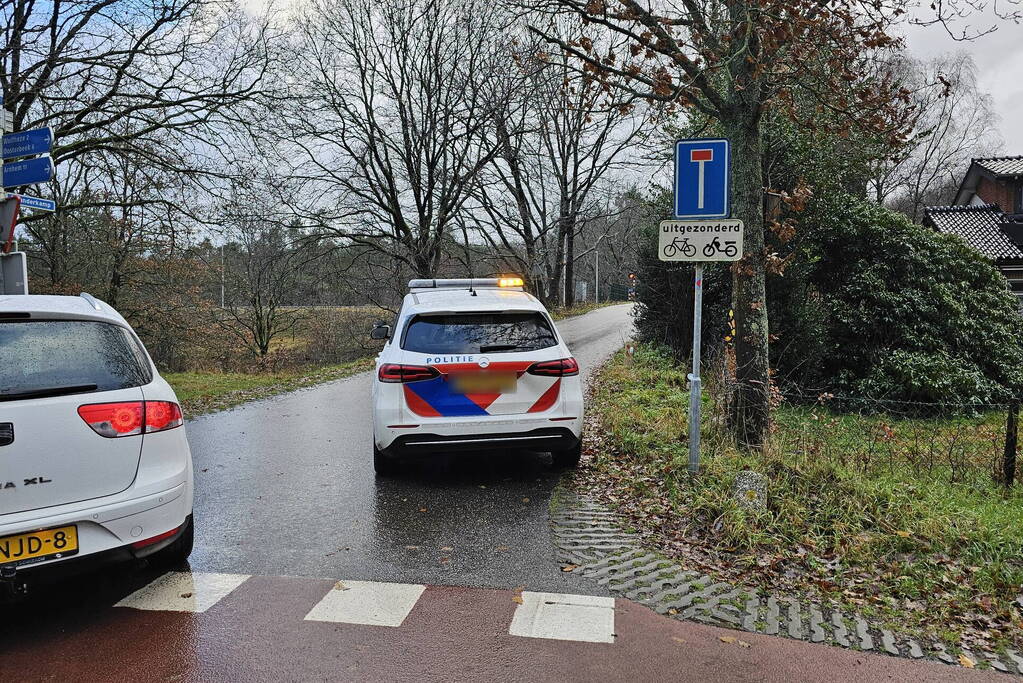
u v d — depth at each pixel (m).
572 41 7.37
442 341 6.08
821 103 7.32
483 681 3.07
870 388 12.89
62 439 3.38
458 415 5.93
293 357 30.00
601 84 7.39
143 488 3.61
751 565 4.44
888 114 7.46
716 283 15.04
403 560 4.48
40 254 18.55
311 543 4.78
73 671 3.11
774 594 4.09
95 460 3.47
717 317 14.74
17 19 12.84
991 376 13.41
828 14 6.46
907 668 3.30
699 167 5.77
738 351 7.09
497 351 6.05
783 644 3.50
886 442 8.05
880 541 4.80
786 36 6.23
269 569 4.31
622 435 7.86
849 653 3.43
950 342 13.44
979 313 13.78
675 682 3.10
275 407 11.25
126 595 3.91
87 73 12.63
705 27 6.81
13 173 8.49
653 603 3.90
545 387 6.05
